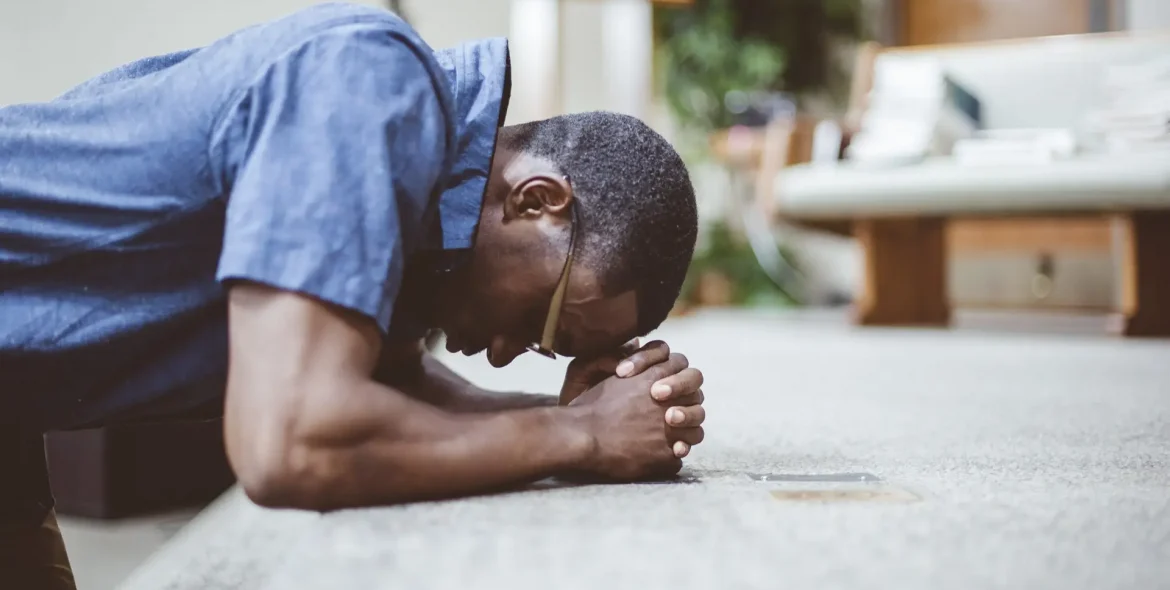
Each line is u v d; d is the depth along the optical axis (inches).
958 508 31.3
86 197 29.8
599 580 23.7
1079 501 32.7
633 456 33.9
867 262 157.6
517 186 31.6
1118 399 69.5
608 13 150.9
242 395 26.6
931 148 141.9
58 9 84.4
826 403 68.2
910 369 94.0
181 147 29.5
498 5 112.4
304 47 28.6
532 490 33.2
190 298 31.2
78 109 31.2
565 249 31.5
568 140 32.4
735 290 232.1
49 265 30.3
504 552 25.9
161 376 32.2
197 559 30.1
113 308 30.8
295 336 26.4
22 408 32.7
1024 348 117.5
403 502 30.4
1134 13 173.9
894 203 135.8
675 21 236.7
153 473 72.7
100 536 68.8
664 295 33.3
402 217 28.6
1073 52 145.9
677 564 24.9
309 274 26.3
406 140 28.3
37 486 43.8
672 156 33.1
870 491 34.2
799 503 31.8
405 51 29.3
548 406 36.4
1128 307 135.5
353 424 27.0
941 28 194.7
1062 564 25.1
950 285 190.7
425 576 24.1
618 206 31.6
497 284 31.9
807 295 240.8
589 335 33.1
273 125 27.6
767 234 233.0
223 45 30.6
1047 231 181.0
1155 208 123.0
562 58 128.9
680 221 32.6
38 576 43.6
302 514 30.9
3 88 84.3
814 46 246.4
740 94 235.1
